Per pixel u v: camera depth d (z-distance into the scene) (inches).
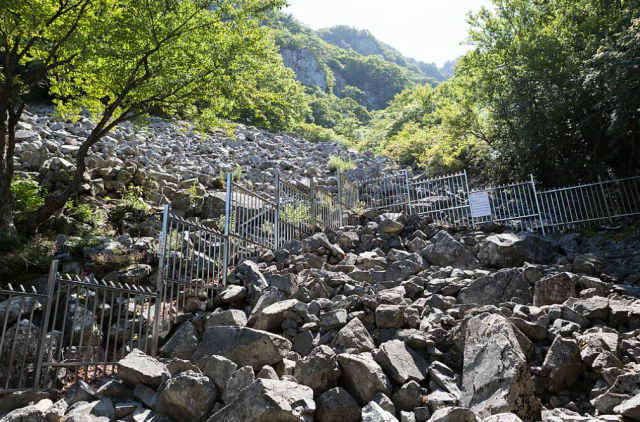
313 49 4439.0
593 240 407.2
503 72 623.2
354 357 183.8
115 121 449.4
